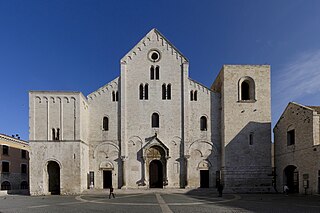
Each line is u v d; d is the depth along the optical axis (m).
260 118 50.31
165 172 50.41
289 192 46.91
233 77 50.91
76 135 46.03
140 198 38.25
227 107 50.38
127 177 50.38
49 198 39.66
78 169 45.38
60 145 45.81
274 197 39.19
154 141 50.78
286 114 47.44
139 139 51.28
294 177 44.88
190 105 52.28
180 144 51.31
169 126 51.66
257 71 51.22
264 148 49.75
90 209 28.02
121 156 50.62
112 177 50.62
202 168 51.06
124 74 52.44
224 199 36.78
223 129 50.34
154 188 50.34
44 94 46.75
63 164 45.47
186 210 26.89
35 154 45.66
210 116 52.22
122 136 51.03
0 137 61.91
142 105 51.97
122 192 46.22
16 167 67.38
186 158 50.50
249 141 49.78
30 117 46.25
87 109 51.44
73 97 46.75
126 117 51.62
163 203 32.41
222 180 50.03
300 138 42.91
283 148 48.12
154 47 53.19
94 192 45.75
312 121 39.91
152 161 51.66
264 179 49.06
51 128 46.28
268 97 50.72
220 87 53.59
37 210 27.73
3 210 27.92
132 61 52.91
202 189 48.00
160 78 52.59
